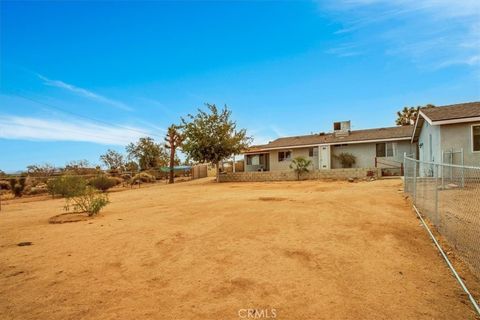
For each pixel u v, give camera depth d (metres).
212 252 5.21
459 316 3.08
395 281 3.91
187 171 46.47
